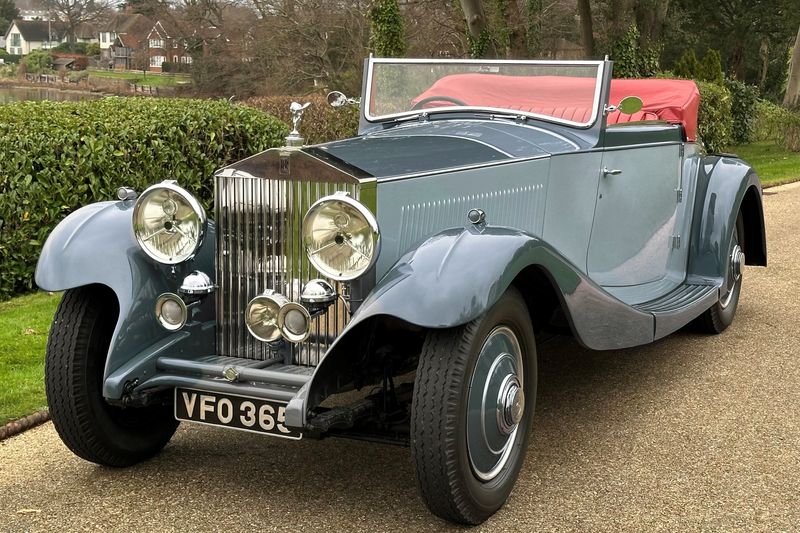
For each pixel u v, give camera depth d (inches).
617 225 182.4
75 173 272.2
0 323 225.9
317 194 123.9
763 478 135.1
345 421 117.0
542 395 174.6
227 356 134.3
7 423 157.4
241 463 142.2
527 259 119.4
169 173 305.9
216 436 154.6
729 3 1108.5
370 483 134.0
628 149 182.1
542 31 983.0
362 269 116.3
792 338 214.1
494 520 121.6
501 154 151.9
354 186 120.9
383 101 186.4
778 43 1201.4
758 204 223.9
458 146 151.6
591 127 171.5
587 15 663.8
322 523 120.6
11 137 259.4
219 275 133.0
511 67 179.9
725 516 122.6
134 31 1397.6
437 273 112.7
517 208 151.7
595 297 137.4
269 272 128.9
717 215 208.1
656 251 197.6
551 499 128.1
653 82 232.5
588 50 671.1
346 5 992.9
